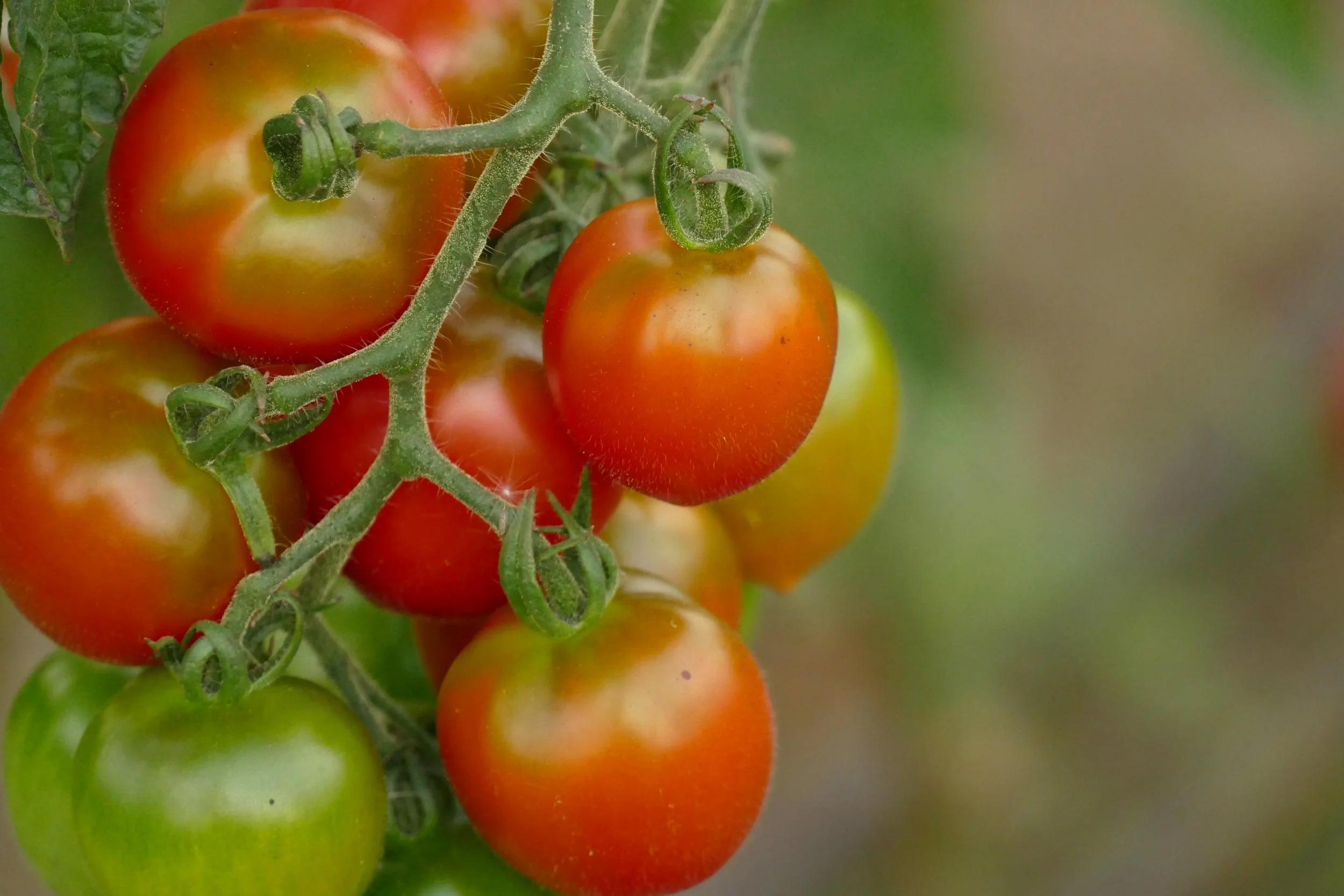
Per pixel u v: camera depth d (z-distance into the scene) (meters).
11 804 0.43
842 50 0.51
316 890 0.40
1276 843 0.82
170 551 0.40
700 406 0.40
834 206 0.51
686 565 0.44
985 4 0.52
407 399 0.39
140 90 0.39
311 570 0.40
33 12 0.39
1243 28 0.47
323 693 0.41
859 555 0.81
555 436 0.41
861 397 0.46
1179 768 0.87
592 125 0.42
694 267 0.40
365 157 0.39
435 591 0.41
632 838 0.40
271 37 0.39
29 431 0.40
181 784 0.39
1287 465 0.90
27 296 0.46
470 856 0.43
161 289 0.39
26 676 0.71
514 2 0.42
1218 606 0.90
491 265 0.42
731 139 0.39
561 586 0.40
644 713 0.40
